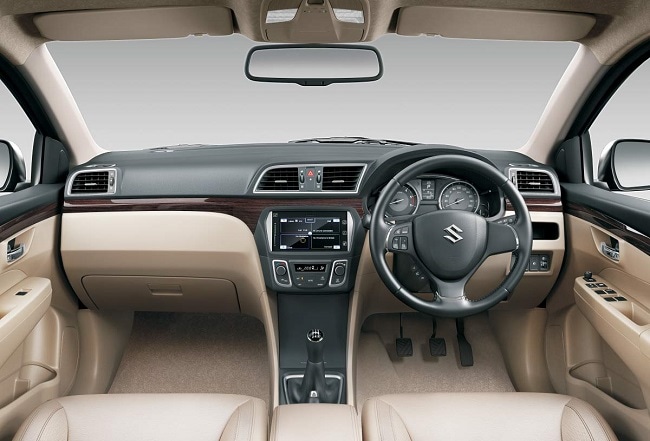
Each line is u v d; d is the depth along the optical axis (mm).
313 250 2160
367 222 1753
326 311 2266
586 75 2180
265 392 2541
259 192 2156
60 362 2258
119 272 2279
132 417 1439
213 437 1395
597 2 1739
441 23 1948
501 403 1481
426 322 2941
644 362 1568
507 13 1853
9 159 2123
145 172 2217
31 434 1331
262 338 2871
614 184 2182
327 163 2137
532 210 2246
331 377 2234
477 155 1796
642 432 1702
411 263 1958
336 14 1731
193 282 2291
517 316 2578
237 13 1812
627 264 1850
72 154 2424
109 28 1980
